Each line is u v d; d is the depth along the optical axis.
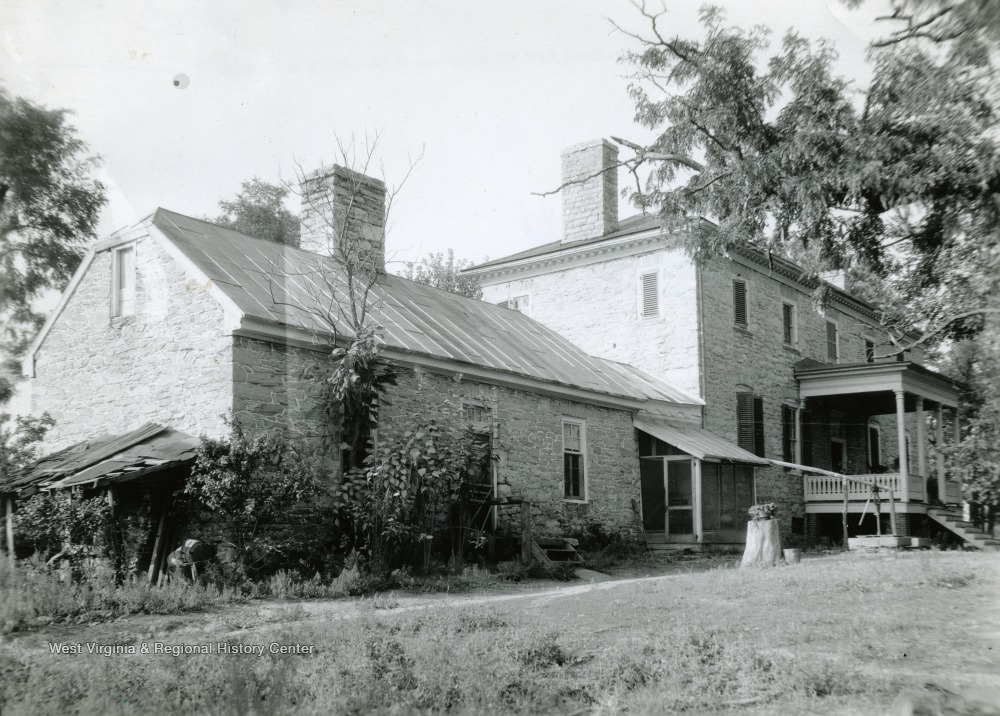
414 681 5.47
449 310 16.72
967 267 11.27
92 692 5.05
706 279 20.80
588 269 22.36
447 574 11.77
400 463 11.41
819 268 13.06
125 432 11.34
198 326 11.12
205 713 4.83
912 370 21.50
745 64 12.35
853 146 11.10
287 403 11.27
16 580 8.26
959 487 20.03
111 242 11.66
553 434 15.97
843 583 9.38
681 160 13.73
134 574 9.76
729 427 20.89
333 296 12.33
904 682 5.25
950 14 9.77
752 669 5.67
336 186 14.11
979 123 10.27
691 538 17.88
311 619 7.60
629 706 5.11
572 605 8.77
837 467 25.06
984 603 7.84
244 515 10.00
